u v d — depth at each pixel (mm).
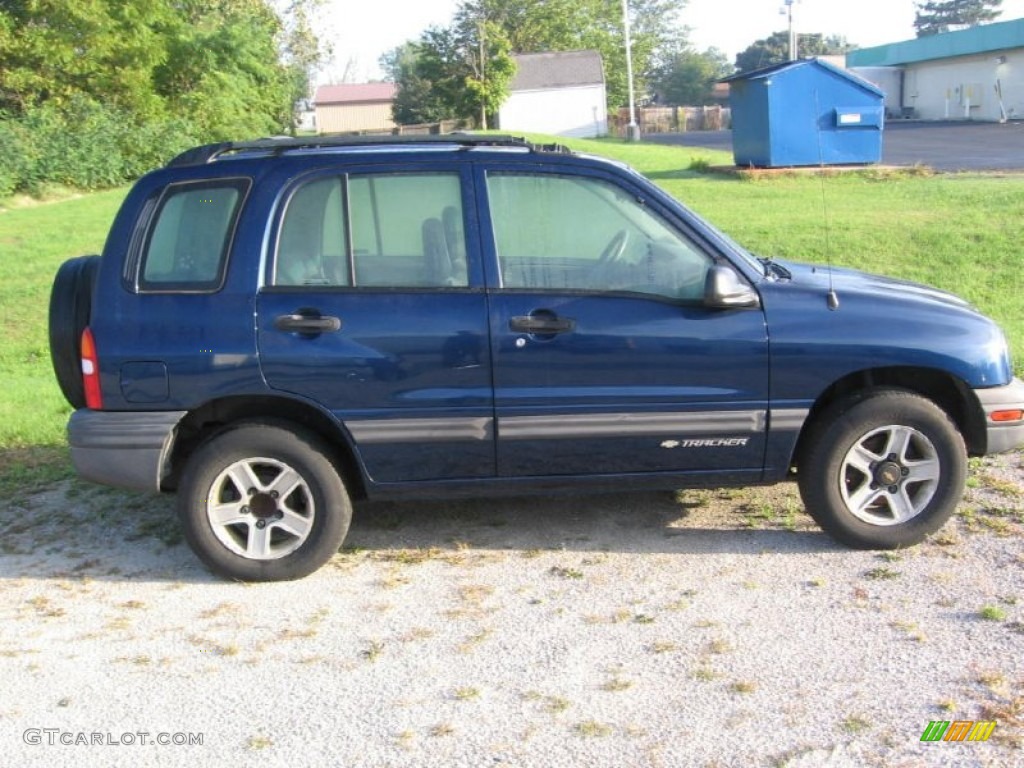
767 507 5590
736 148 20094
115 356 4738
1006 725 3488
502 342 4723
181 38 31359
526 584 4773
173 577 5055
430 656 4145
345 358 4715
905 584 4586
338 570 5031
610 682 3877
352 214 4824
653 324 4738
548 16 66750
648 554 5051
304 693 3908
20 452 7242
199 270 4793
